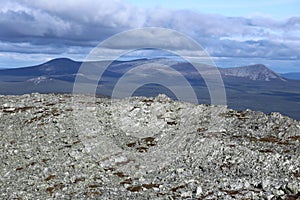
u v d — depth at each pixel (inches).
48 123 1651.1
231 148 1373.0
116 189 1068.5
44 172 1203.9
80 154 1336.1
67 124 1628.9
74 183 1119.6
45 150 1387.8
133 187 1080.2
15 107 1918.1
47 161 1296.8
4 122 1695.4
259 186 1036.5
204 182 1095.0
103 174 1198.3
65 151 1369.3
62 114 1742.1
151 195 1007.0
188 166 1277.1
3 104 1977.1
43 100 2060.8
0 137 1533.0
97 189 1069.8
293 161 1236.5
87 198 991.6
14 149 1414.9
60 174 1187.3
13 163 1298.0
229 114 1868.8
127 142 1477.6
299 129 1619.1
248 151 1334.9
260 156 1285.7
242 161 1274.6
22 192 1048.2
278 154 1291.8
